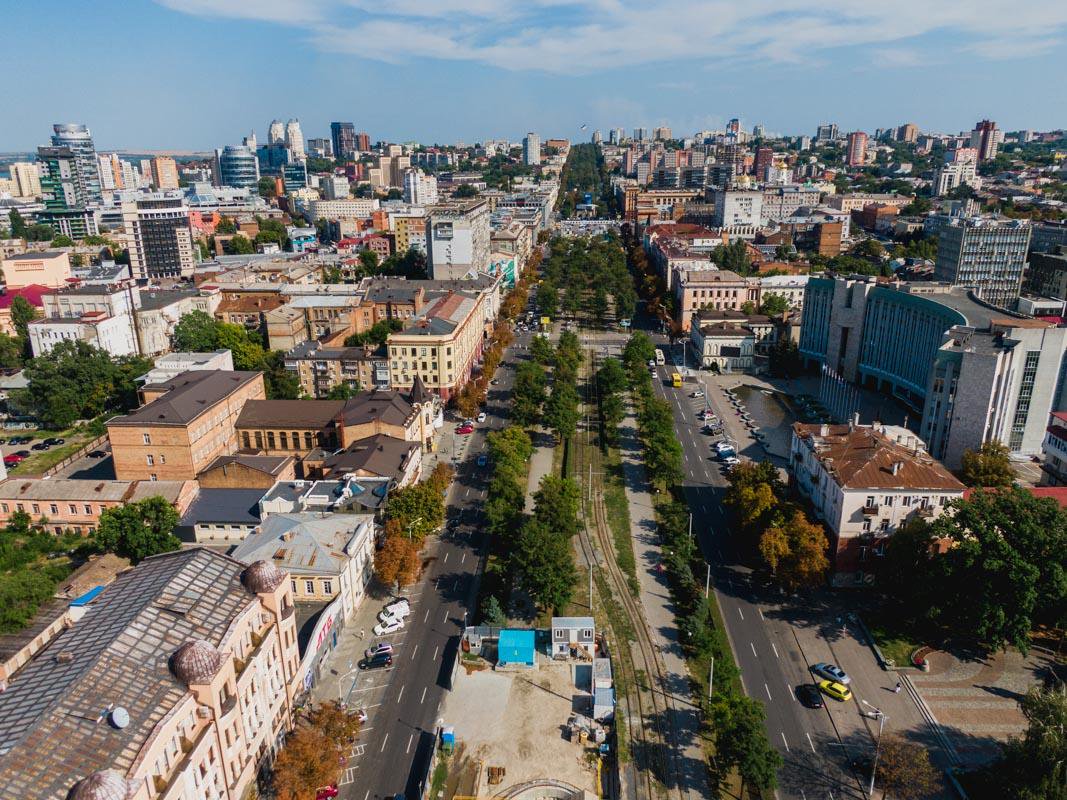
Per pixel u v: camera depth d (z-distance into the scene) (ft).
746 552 528.63
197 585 337.72
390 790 335.88
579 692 398.62
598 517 579.07
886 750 337.31
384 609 464.24
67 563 521.65
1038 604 401.29
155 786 255.70
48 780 234.99
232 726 305.94
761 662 416.46
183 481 572.92
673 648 429.79
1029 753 314.96
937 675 404.98
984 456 581.94
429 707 386.52
